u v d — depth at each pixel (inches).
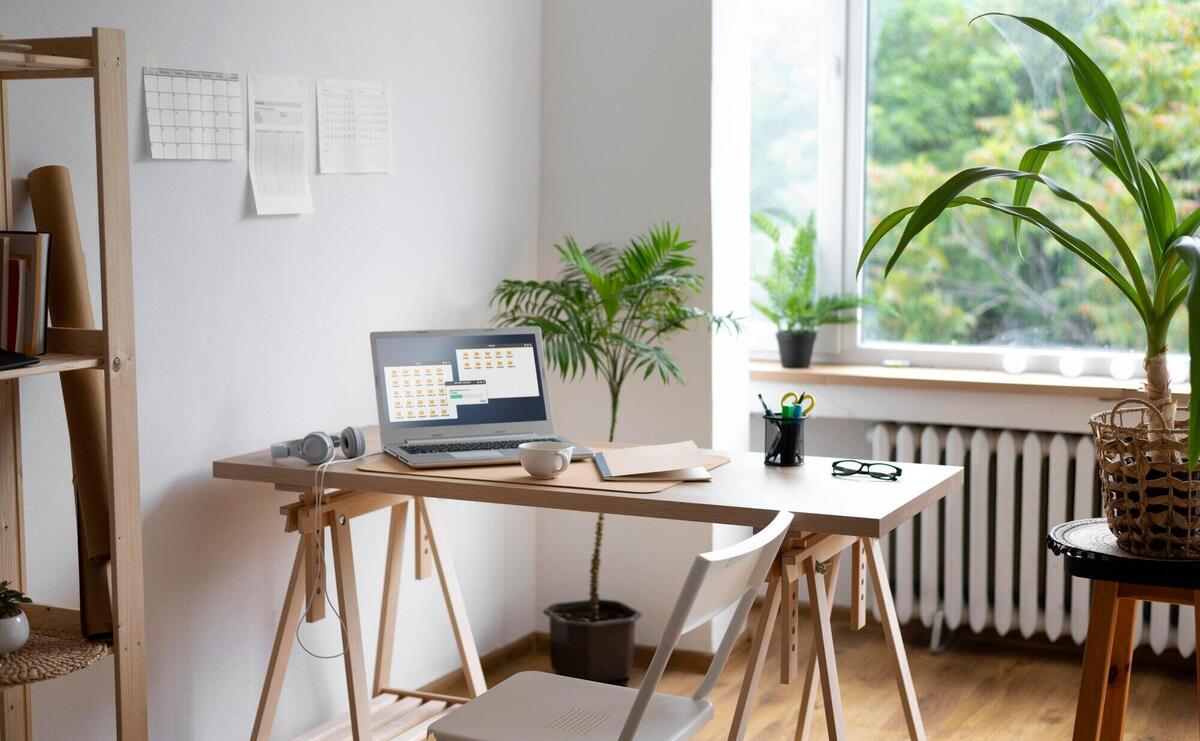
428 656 147.3
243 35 118.3
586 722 91.2
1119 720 99.0
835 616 174.7
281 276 124.2
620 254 155.8
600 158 156.0
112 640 93.0
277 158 122.6
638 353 139.5
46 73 90.4
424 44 139.9
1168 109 154.8
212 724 120.0
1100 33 157.9
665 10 150.8
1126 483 90.0
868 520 93.3
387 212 136.4
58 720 104.5
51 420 102.8
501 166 153.2
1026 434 160.7
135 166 108.8
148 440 111.6
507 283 146.8
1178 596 90.9
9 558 95.0
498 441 117.5
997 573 157.2
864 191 174.2
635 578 158.4
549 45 158.1
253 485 123.2
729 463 115.3
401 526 129.9
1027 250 165.6
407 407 117.9
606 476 106.1
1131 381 153.8
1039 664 156.7
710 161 149.9
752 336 180.1
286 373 125.5
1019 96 163.6
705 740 132.7
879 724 137.1
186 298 114.3
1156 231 92.1
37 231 96.0
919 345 173.0
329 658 133.2
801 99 175.5
